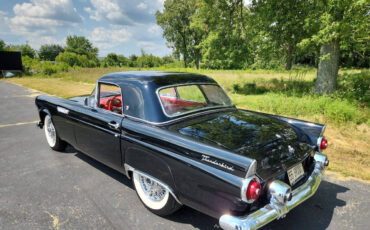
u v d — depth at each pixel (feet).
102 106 11.14
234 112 10.26
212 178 6.50
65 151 15.31
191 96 9.75
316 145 8.93
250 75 57.16
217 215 6.77
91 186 11.04
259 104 26.40
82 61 284.82
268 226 8.33
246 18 39.81
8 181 11.47
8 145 16.46
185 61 191.31
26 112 27.71
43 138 17.98
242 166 5.97
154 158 8.03
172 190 7.73
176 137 7.55
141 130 8.43
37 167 12.97
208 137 7.43
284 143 7.73
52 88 52.70
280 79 48.11
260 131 8.07
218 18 42.34
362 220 8.59
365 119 20.29
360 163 12.83
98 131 10.46
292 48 36.42
